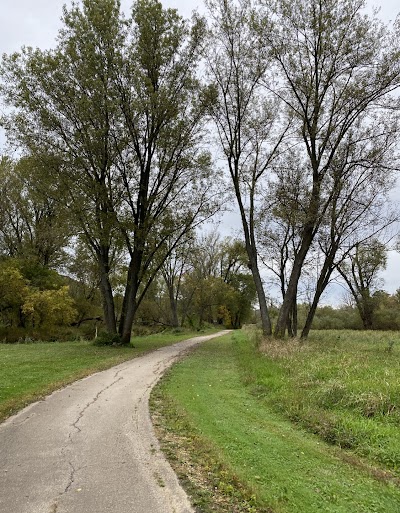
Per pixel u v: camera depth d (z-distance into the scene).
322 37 21.55
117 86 22.70
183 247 26.77
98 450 6.25
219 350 23.19
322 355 15.34
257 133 24.91
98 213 22.47
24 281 32.41
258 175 25.36
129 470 5.52
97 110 21.77
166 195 24.39
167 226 23.94
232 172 25.14
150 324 58.34
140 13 22.73
